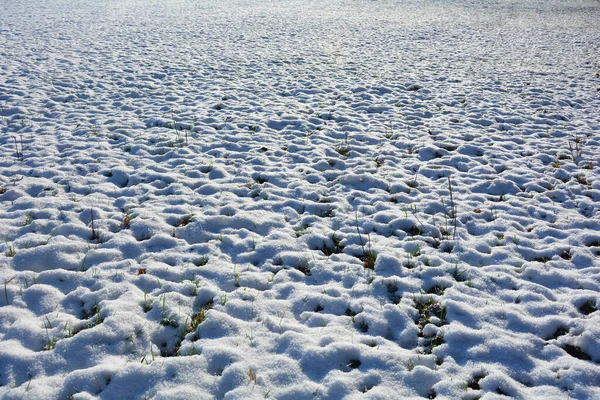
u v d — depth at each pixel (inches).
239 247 196.5
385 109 391.2
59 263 179.6
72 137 309.9
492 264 189.2
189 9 1065.5
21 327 144.6
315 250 197.6
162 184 249.8
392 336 152.9
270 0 1291.8
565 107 401.7
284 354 140.8
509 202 238.2
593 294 167.9
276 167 273.9
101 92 418.0
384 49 665.0
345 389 128.9
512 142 319.0
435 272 180.4
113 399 123.5
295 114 369.7
